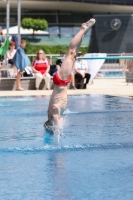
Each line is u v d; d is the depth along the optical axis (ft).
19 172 28.09
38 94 87.04
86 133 42.06
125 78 132.16
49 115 39.47
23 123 49.06
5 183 25.72
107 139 38.88
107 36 176.96
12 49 111.14
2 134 41.91
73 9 279.90
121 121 50.03
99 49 177.58
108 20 176.45
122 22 175.63
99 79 140.36
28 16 272.10
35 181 26.05
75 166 29.50
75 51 38.58
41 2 266.16
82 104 68.18
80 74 103.91
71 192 23.88
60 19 274.57
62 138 39.45
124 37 175.83
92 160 31.17
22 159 31.63
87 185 25.13
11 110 61.00
